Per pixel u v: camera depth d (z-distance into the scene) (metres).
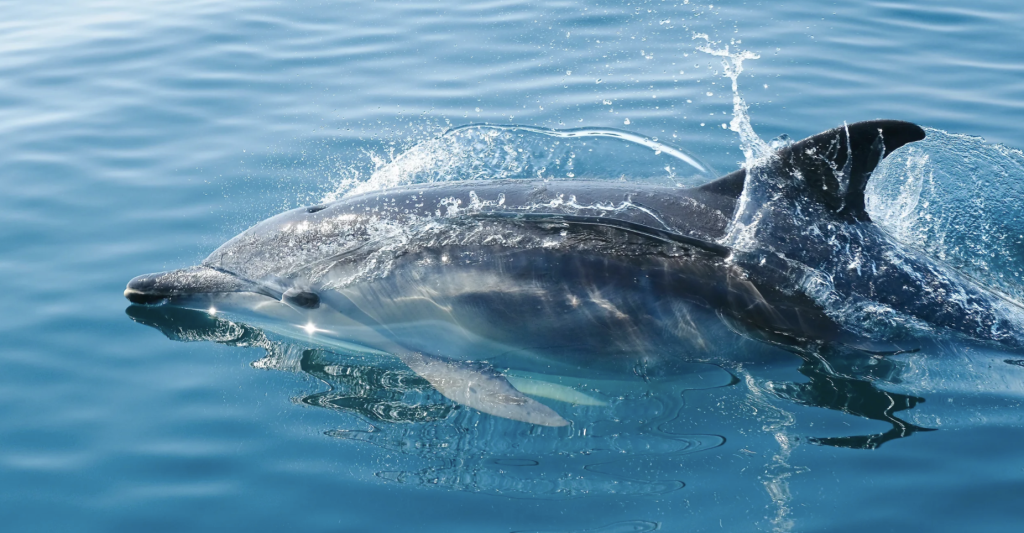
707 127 10.95
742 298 6.87
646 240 7.07
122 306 7.98
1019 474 5.76
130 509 5.71
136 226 9.12
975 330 6.94
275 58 13.59
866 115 11.11
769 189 7.17
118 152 10.76
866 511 5.48
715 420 6.43
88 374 7.10
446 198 7.72
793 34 13.59
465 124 11.22
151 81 12.84
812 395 6.65
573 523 5.46
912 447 6.05
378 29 14.58
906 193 8.98
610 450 6.16
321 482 5.91
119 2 16.33
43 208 9.48
